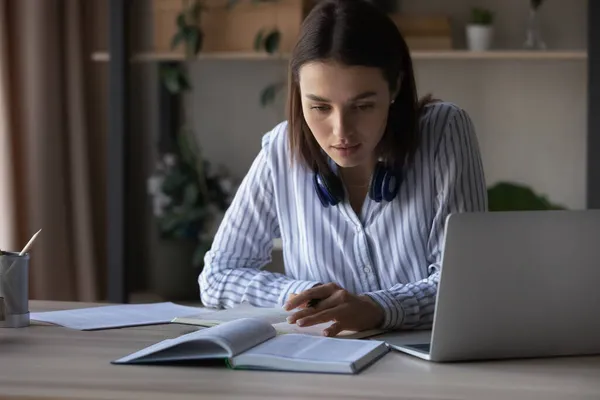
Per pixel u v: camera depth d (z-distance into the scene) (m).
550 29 4.14
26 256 1.72
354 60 1.69
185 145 4.15
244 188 2.18
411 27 3.96
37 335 1.61
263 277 2.03
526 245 1.39
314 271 2.08
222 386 1.20
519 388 1.20
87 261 4.11
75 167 4.10
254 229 2.17
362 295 1.70
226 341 1.34
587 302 1.43
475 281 1.37
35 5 3.95
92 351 1.46
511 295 1.39
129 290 3.93
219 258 2.15
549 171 4.21
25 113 3.99
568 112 4.18
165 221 4.04
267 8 3.95
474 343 1.38
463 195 1.96
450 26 4.05
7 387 1.18
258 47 3.96
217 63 4.36
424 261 2.01
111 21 3.84
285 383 1.22
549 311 1.41
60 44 4.07
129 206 3.93
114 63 3.85
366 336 1.62
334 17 1.74
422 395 1.15
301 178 2.06
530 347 1.42
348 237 2.04
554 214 1.40
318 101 1.75
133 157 4.39
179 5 4.05
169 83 4.12
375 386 1.21
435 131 2.00
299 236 2.11
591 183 3.64
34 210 3.98
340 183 2.00
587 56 3.74
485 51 3.88
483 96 4.22
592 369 1.34
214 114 4.38
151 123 4.40
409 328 1.74
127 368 1.32
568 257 1.41
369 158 2.00
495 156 4.24
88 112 4.23
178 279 4.03
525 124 4.21
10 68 3.96
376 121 1.76
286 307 1.66
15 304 1.70
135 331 1.66
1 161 3.85
